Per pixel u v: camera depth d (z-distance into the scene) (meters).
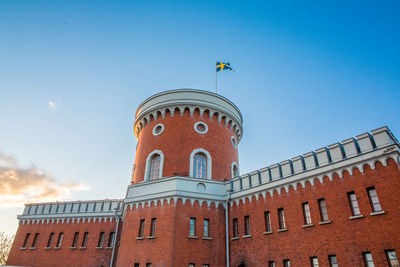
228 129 35.31
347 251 18.80
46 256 37.78
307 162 23.08
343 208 19.91
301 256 21.05
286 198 23.62
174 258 23.95
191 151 30.97
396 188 17.80
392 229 17.28
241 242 25.61
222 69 40.72
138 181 31.56
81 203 40.09
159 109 34.16
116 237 35.47
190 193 27.09
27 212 42.38
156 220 26.50
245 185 27.47
